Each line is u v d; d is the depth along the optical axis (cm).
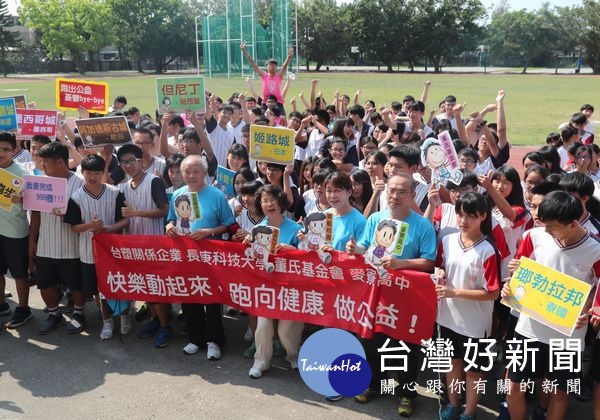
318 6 6944
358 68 7550
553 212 370
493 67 8288
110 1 7469
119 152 577
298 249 500
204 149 789
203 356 558
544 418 449
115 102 1224
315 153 945
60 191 563
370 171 596
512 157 1617
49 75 6912
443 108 1129
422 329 448
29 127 767
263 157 602
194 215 530
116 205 583
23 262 618
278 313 512
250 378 516
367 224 479
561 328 377
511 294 403
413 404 463
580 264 383
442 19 6844
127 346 579
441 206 513
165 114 776
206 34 4416
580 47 7006
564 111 2664
